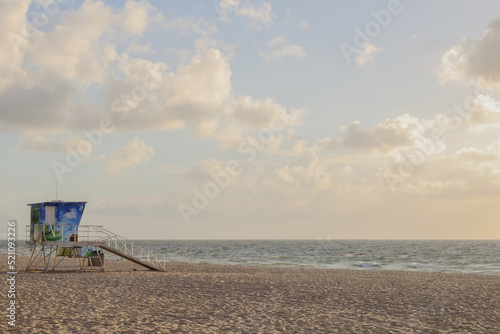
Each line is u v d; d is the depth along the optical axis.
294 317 14.23
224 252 107.75
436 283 26.97
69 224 30.36
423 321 14.16
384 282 27.14
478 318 14.83
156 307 15.20
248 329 12.18
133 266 39.78
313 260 71.00
